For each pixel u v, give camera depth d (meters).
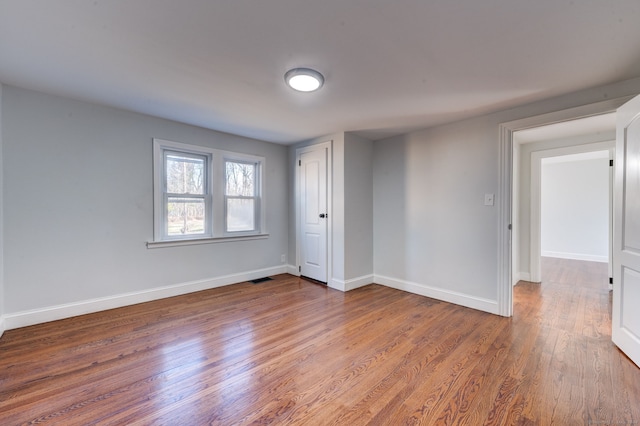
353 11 1.46
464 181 3.20
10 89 2.47
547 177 6.29
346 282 3.80
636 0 1.35
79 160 2.83
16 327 2.54
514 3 1.39
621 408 1.56
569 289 3.85
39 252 2.64
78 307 2.86
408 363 2.03
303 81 2.21
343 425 1.46
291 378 1.86
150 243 3.29
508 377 1.86
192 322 2.74
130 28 1.62
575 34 1.64
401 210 3.84
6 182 2.47
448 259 3.36
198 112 3.05
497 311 2.94
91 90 2.51
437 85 2.33
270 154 4.47
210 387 1.76
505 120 2.88
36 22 1.56
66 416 1.51
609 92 2.29
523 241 4.32
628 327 2.08
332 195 3.94
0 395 1.67
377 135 3.90
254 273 4.32
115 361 2.05
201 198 3.79
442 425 1.46
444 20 1.53
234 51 1.85
